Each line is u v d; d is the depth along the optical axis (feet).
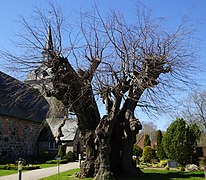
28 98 110.63
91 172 50.85
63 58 49.34
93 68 48.11
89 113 53.52
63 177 53.11
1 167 74.79
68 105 50.14
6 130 97.40
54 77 48.65
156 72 48.34
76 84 49.37
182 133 82.23
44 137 120.98
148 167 81.35
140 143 169.17
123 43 47.60
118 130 54.70
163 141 87.20
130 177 51.13
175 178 51.13
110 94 52.49
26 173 65.82
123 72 47.42
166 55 47.52
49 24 49.75
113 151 53.83
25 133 110.11
